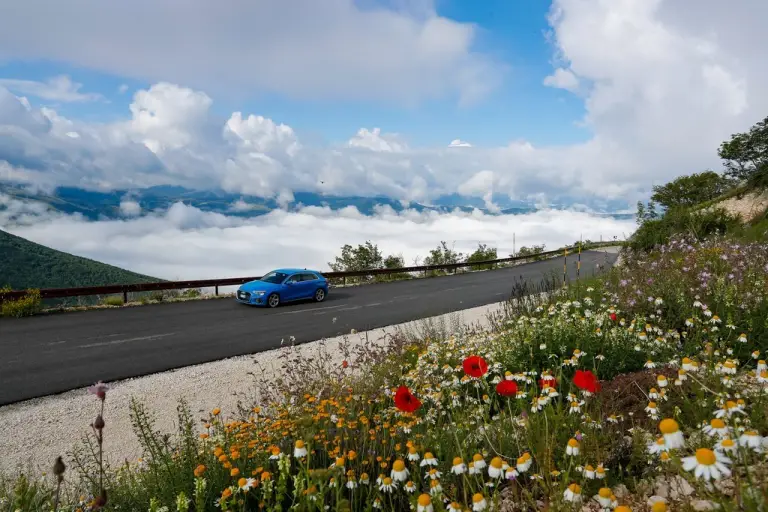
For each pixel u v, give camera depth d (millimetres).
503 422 3791
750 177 33812
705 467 1664
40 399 8750
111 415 7973
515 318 9438
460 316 15938
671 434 1730
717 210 23438
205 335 13836
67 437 7176
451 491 2943
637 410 3891
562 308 7492
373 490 3172
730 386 3566
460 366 5672
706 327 6047
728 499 2318
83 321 15898
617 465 3189
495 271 36156
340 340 12953
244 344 12734
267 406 6230
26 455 6598
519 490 3137
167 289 20781
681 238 17578
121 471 4863
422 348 9047
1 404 8477
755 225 22781
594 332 5906
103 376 10000
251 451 4074
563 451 3195
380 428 4137
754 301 6523
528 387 4910
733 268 8914
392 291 24562
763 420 3186
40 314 17156
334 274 27672
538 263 42875
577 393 4227
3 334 13820
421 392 5238
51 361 11055
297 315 17250
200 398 8641
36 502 3795
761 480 2188
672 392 4016
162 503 3617
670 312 7328
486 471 3234
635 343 5727
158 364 10852
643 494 2785
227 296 22531
